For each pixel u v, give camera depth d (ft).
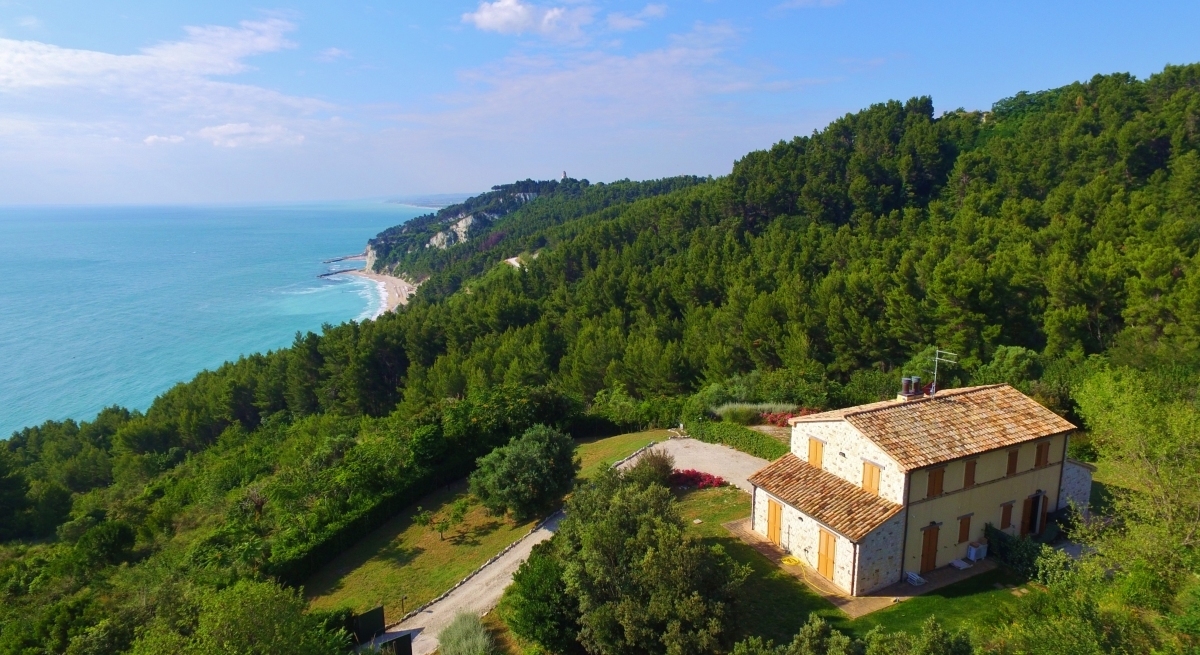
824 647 57.88
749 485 123.65
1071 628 57.52
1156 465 88.07
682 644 64.95
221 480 185.78
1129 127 271.08
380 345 300.81
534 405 173.37
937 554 88.33
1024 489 94.94
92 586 112.47
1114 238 201.26
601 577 73.00
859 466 90.38
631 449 154.30
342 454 160.66
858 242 267.39
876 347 198.90
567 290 329.11
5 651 87.97
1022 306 186.80
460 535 124.88
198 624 74.13
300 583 114.01
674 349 219.41
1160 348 151.53
